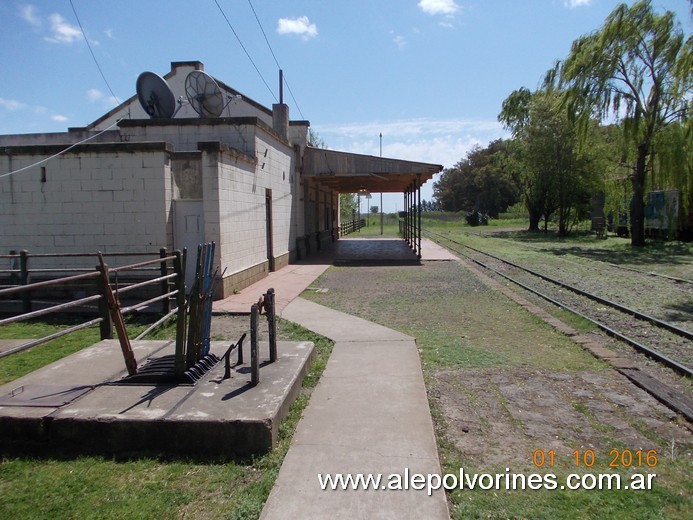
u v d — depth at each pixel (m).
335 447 4.02
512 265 18.23
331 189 31.34
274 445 4.05
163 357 5.57
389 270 17.12
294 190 19.58
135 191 10.39
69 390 4.71
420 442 4.09
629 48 23.58
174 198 10.79
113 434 4.06
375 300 11.14
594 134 29.45
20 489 3.55
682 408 4.84
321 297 11.54
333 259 20.75
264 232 14.60
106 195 10.45
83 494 3.47
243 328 8.41
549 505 3.35
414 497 3.34
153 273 10.38
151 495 3.45
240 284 12.09
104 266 4.93
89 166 10.43
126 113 21.34
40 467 3.87
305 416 4.62
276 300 10.80
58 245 10.59
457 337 7.77
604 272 16.05
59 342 7.53
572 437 4.36
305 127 20.41
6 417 4.11
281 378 5.02
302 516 3.14
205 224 10.67
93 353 5.95
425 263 19.31
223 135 13.38
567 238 34.66
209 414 4.11
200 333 5.28
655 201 28.97
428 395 5.31
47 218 10.58
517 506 3.33
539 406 5.02
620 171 28.61
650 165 24.97
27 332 8.30
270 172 15.38
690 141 23.56
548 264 18.38
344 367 6.10
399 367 6.07
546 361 6.52
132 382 4.91
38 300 10.40
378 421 4.49
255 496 3.39
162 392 4.64
